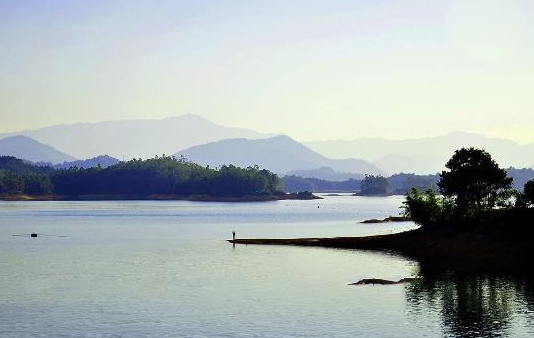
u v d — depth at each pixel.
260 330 67.88
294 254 131.62
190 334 66.31
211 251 137.38
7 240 165.12
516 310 76.88
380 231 192.00
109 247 146.25
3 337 65.06
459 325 69.94
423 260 121.69
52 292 88.06
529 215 132.38
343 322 71.31
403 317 73.50
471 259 121.06
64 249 142.12
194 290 89.50
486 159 142.38
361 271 107.50
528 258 117.00
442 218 145.88
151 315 74.50
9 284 94.38
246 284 94.31
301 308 78.00
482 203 144.75
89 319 72.50
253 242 154.00
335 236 175.00
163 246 148.25
